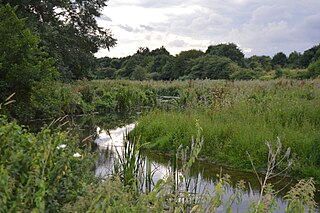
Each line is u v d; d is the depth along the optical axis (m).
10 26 12.98
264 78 38.59
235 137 8.84
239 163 7.98
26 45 13.26
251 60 66.62
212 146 8.87
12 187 2.55
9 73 12.77
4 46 12.76
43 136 3.39
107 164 7.74
